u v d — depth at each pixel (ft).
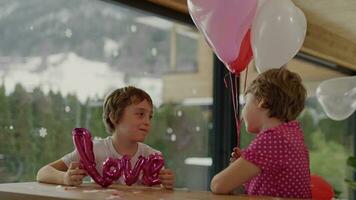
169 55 10.35
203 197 4.35
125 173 5.37
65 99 8.30
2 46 7.39
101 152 5.78
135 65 9.63
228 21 5.73
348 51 14.44
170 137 10.32
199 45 10.86
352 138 15.81
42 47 7.99
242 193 5.05
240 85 9.91
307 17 12.07
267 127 5.01
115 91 5.88
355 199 15.20
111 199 3.90
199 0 5.77
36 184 5.23
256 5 5.91
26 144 7.68
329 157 14.70
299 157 4.79
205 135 10.86
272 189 4.75
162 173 5.26
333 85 8.97
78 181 5.15
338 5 11.01
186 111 10.66
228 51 6.02
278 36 6.19
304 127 13.58
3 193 4.44
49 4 8.15
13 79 7.54
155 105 10.04
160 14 9.66
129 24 9.50
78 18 8.60
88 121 8.61
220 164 10.75
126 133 5.71
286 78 5.04
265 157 4.67
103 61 8.99
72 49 8.47
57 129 8.15
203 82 10.84
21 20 7.68
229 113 10.71
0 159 7.32
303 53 13.25
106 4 8.93
